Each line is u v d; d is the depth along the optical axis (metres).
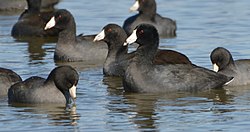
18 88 16.80
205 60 20.91
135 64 17.75
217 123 15.05
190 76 17.77
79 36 22.91
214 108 16.27
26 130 14.60
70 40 22.23
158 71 17.64
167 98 17.16
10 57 22.03
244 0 30.97
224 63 18.44
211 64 20.38
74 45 22.27
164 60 19.16
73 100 16.78
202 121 15.21
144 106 16.44
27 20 26.38
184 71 17.81
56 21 22.22
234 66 18.52
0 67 18.64
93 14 28.53
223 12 28.66
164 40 24.58
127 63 19.73
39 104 16.53
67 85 16.45
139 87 17.58
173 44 23.62
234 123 15.03
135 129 14.66
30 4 27.14
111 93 17.72
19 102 16.73
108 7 29.91
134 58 17.88
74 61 22.22
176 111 16.02
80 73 20.34
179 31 25.89
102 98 17.20
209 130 14.58
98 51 22.47
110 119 15.38
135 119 15.38
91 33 25.27
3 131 14.54
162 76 17.59
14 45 24.25
